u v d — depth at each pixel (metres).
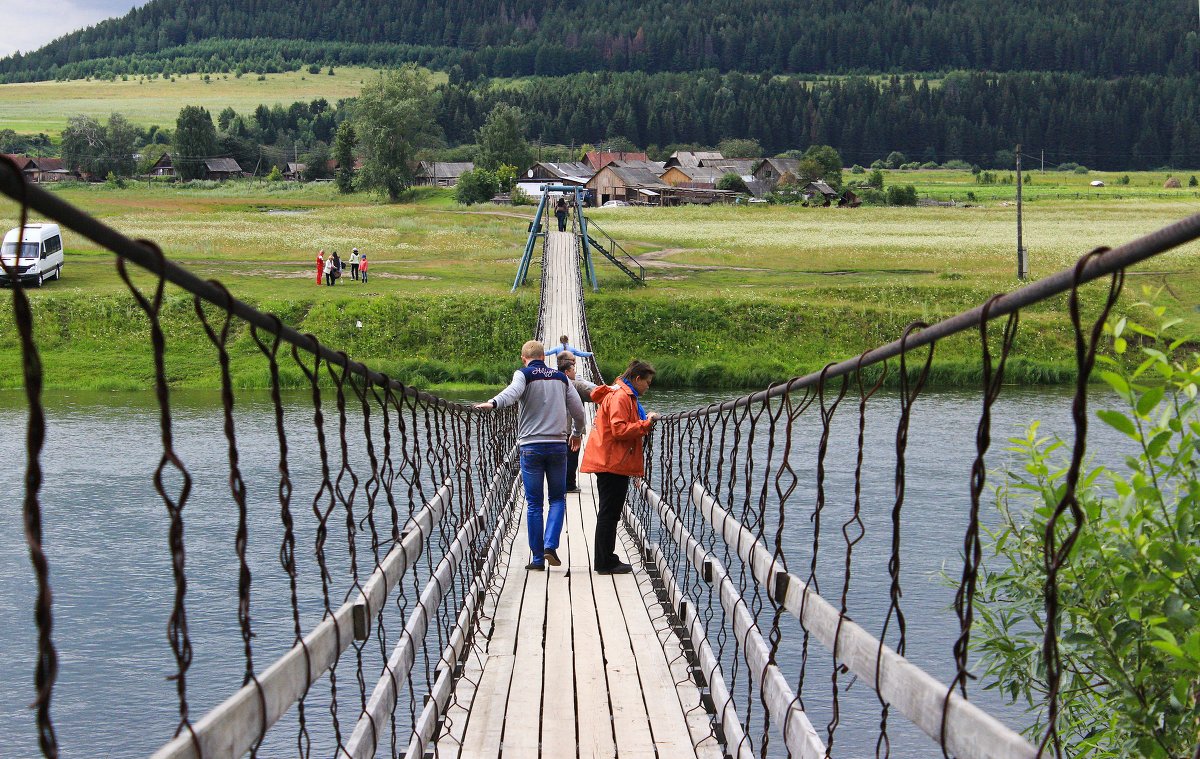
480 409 9.03
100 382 40.53
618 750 5.58
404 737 10.06
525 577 9.55
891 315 48.69
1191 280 54.94
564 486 9.75
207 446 27.86
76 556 17.17
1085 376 2.20
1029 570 5.57
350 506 4.34
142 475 23.89
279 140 194.88
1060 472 4.73
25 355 1.82
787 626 13.71
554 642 7.53
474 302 47.78
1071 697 5.68
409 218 90.06
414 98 126.25
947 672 11.70
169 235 71.56
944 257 65.25
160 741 10.89
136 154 170.00
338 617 3.88
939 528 17.89
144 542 17.98
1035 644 5.58
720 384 44.06
